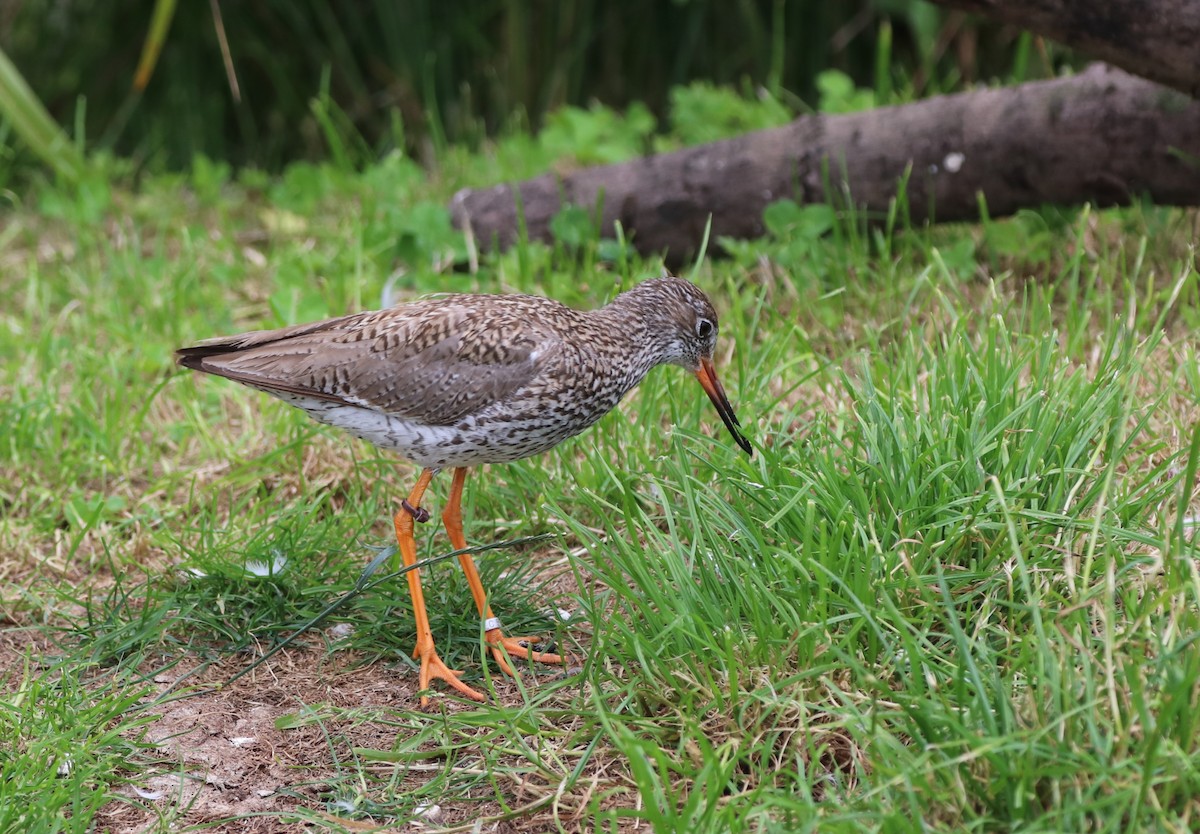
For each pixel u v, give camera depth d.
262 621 8.59
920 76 17.58
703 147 12.99
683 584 7.50
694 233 12.93
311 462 10.38
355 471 9.91
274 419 10.93
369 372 8.20
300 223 15.01
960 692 6.41
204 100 18.92
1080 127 11.31
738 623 7.32
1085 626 6.71
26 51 18.69
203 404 11.24
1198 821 5.85
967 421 8.16
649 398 10.02
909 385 9.41
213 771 7.28
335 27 18.69
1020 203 11.98
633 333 8.91
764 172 12.62
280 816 6.85
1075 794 5.91
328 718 7.71
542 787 6.91
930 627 7.36
